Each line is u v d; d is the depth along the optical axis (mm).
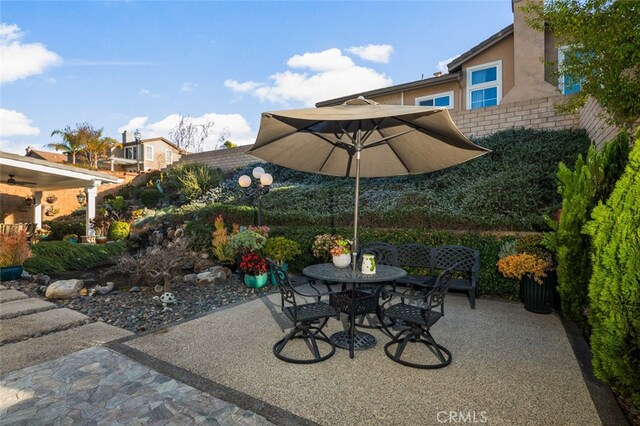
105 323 4559
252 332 4168
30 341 3893
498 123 8859
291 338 3719
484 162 7945
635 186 2309
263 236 7195
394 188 8625
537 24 5281
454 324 4473
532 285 4910
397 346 3799
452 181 7879
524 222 5797
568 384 2971
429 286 5086
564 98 8070
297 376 3105
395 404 2672
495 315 4832
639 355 2225
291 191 10430
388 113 3127
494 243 5699
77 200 16000
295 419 2473
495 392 2848
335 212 8375
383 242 6391
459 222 6398
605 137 5824
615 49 3648
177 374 3113
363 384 2973
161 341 3877
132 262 6359
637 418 2422
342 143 4574
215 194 12500
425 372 3193
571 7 4172
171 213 11891
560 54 9625
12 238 7176
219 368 3244
